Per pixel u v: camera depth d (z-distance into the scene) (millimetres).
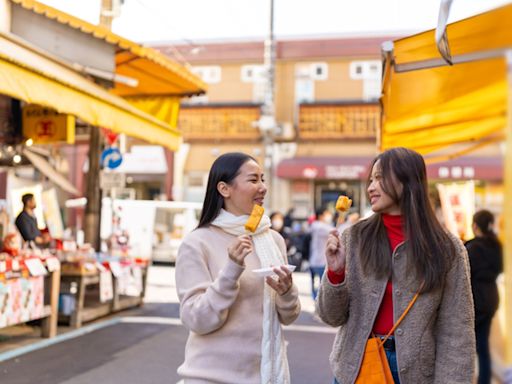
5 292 5793
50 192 10625
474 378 2039
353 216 11859
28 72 5117
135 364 5816
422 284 2102
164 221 17281
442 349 2092
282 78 21469
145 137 7707
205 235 2354
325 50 21047
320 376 5559
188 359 2242
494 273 3764
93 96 6195
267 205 20391
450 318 2105
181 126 22047
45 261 6730
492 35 2018
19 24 7176
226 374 2152
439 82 3654
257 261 2328
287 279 2178
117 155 9039
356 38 20875
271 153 20594
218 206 2396
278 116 21375
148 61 8633
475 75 3215
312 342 7074
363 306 2197
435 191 6020
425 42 3258
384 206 2273
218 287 2117
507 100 1333
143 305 9797
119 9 9070
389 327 2172
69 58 7637
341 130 20922
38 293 6523
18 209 10289
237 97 21969
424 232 2150
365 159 20438
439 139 5453
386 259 2186
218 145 22016
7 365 5625
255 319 2236
